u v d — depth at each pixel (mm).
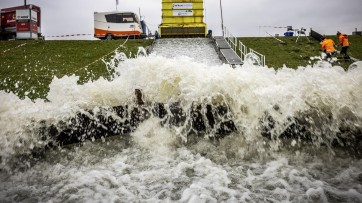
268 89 3928
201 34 24500
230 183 3064
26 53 20188
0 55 19312
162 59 4375
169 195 2865
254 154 3818
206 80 4074
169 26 24375
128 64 4520
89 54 20031
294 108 3822
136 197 2852
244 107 3949
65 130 3982
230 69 4180
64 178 3342
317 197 2738
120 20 28078
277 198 2748
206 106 4027
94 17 28328
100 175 3338
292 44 24094
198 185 3023
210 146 3977
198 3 24375
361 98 3803
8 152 3682
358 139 3793
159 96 4230
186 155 3805
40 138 3857
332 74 3973
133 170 3453
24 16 25812
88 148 4027
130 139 4125
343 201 2662
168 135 4078
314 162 3531
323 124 3820
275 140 3852
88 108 4211
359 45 25219
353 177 3131
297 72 4207
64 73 15500
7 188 3172
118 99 4375
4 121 3795
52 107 4082
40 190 3092
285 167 3426
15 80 13781
